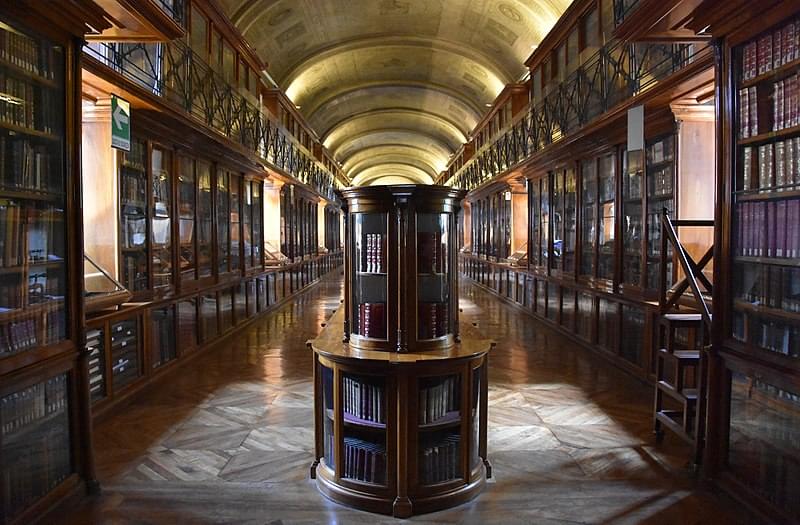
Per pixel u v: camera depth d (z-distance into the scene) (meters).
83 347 3.00
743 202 2.84
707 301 4.15
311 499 2.96
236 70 8.86
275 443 3.75
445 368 2.80
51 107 2.82
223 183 7.73
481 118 16.62
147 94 4.46
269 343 7.27
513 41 11.16
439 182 31.56
